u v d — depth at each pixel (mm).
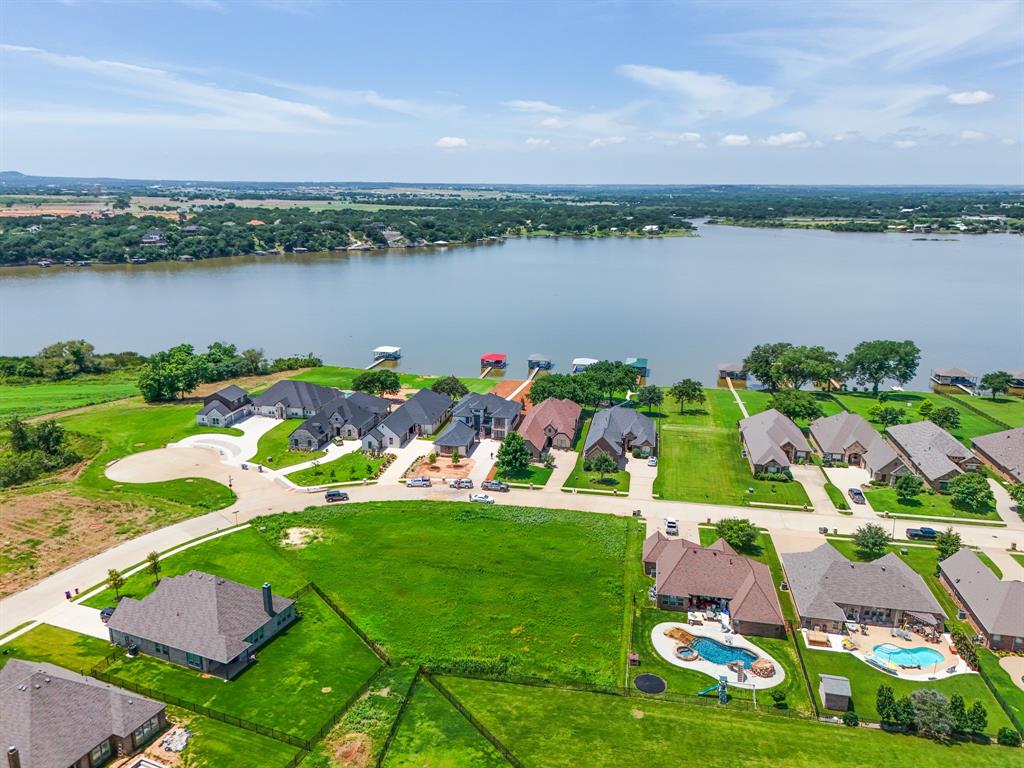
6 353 187750
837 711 58188
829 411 140500
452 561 81562
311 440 117250
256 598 67938
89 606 71875
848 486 105000
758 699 59625
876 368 150500
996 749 54156
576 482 105125
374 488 102375
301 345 197000
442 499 98500
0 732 50875
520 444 106438
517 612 71875
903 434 119750
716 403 146875
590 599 74500
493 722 56438
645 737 54938
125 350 192500
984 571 74062
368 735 54750
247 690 59875
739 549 85125
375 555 82688
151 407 140125
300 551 83438
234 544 84688
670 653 65750
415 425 124750
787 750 53625
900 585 72000
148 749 53469
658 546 80750
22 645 65375
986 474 108250
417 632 68375
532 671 62812
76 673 59875
